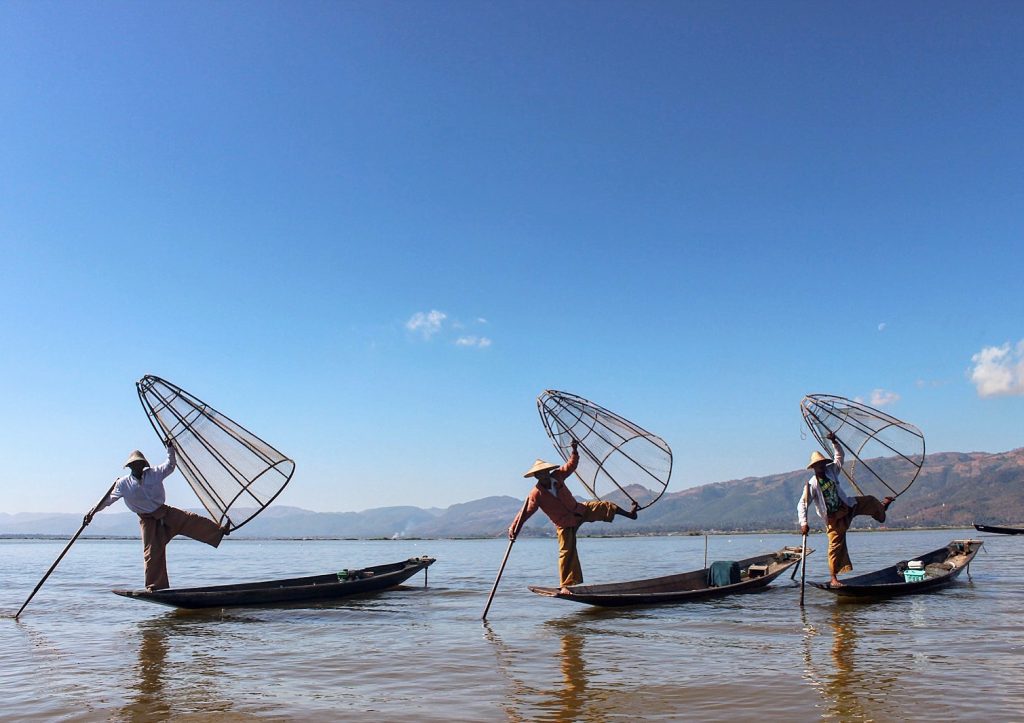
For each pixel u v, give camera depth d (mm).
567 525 13297
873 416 15250
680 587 15781
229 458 13656
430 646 10398
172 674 8719
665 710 6910
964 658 8883
